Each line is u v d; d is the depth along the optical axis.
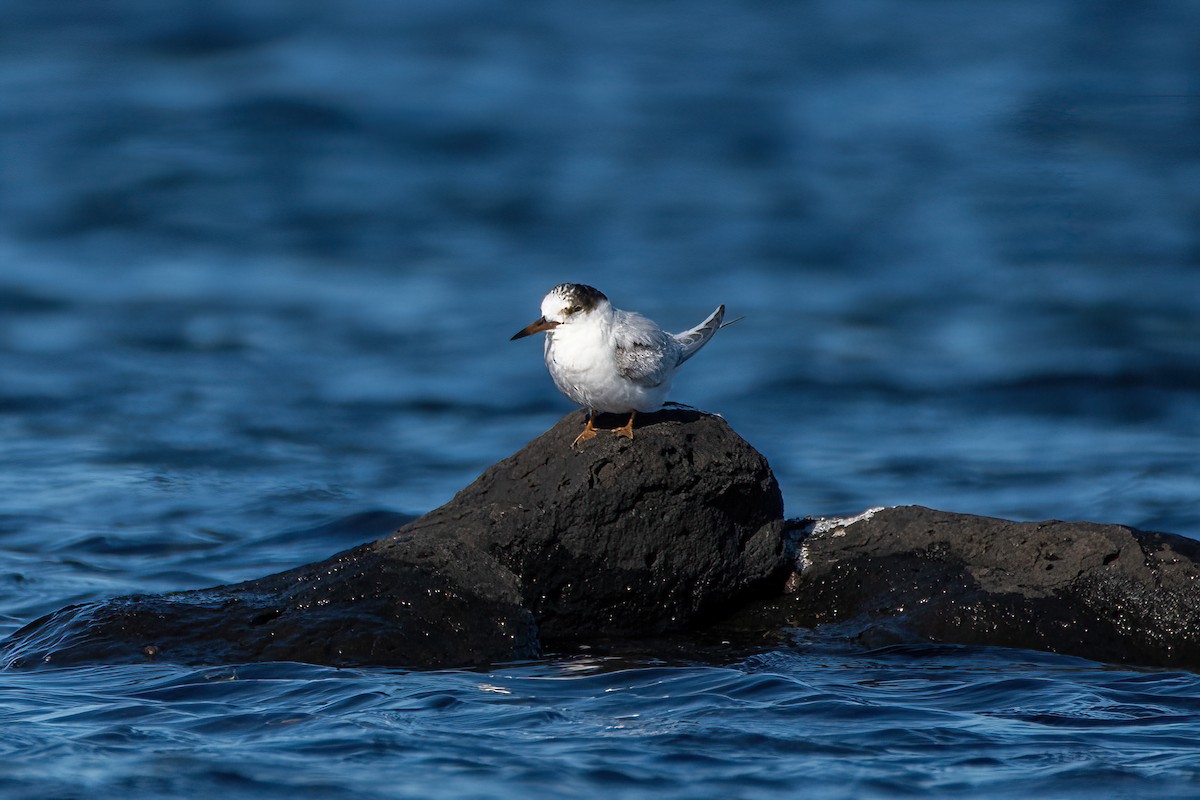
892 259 25.88
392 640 8.98
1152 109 31.91
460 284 24.20
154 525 12.92
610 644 9.66
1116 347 20.62
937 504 14.12
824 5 46.94
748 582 10.17
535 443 10.15
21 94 35.09
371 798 6.54
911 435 16.92
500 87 37.50
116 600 9.50
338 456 15.88
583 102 36.44
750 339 21.34
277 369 19.61
